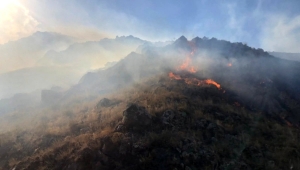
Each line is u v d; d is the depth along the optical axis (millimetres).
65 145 11398
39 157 10891
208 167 9438
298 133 13422
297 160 10195
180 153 10031
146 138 10891
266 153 10711
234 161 9945
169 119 12516
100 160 9742
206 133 11789
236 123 13305
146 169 9336
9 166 11297
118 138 10719
